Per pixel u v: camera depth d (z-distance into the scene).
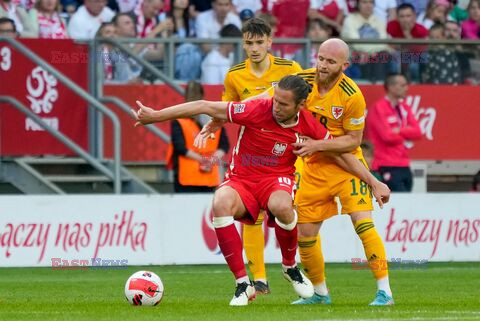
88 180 47.16
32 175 46.53
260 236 31.55
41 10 50.03
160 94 46.88
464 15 55.16
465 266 46.12
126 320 22.19
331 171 27.20
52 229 41.75
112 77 47.06
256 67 32.22
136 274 26.58
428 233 44.53
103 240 42.19
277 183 26.02
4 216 41.28
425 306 26.59
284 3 51.09
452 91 48.78
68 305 27.12
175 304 26.94
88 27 50.66
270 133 25.58
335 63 26.25
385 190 26.86
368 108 47.41
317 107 26.98
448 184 49.56
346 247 44.34
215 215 25.75
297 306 26.28
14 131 46.41
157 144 47.22
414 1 54.66
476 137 49.34
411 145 48.69
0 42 46.31
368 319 22.36
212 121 26.27
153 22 51.38
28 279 39.19
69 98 46.81
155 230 42.78
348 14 52.72
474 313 24.22
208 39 47.00
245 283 26.02
